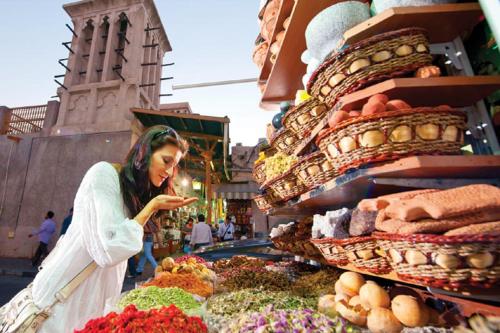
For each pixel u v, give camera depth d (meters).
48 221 9.34
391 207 1.04
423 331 1.08
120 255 1.22
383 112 1.12
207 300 1.82
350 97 1.33
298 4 1.87
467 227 0.87
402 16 1.31
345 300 1.38
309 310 1.36
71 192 10.94
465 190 0.97
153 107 14.20
